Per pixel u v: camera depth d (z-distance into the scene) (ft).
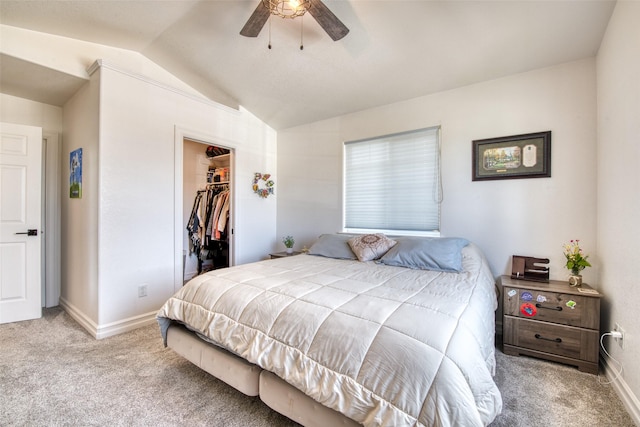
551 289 6.63
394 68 8.63
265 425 4.58
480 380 3.27
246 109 12.17
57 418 4.70
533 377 5.99
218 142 11.03
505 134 8.36
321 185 12.34
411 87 9.40
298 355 4.02
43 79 8.20
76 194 8.98
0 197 8.64
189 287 6.13
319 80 9.74
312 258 8.98
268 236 13.35
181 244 9.75
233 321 4.94
